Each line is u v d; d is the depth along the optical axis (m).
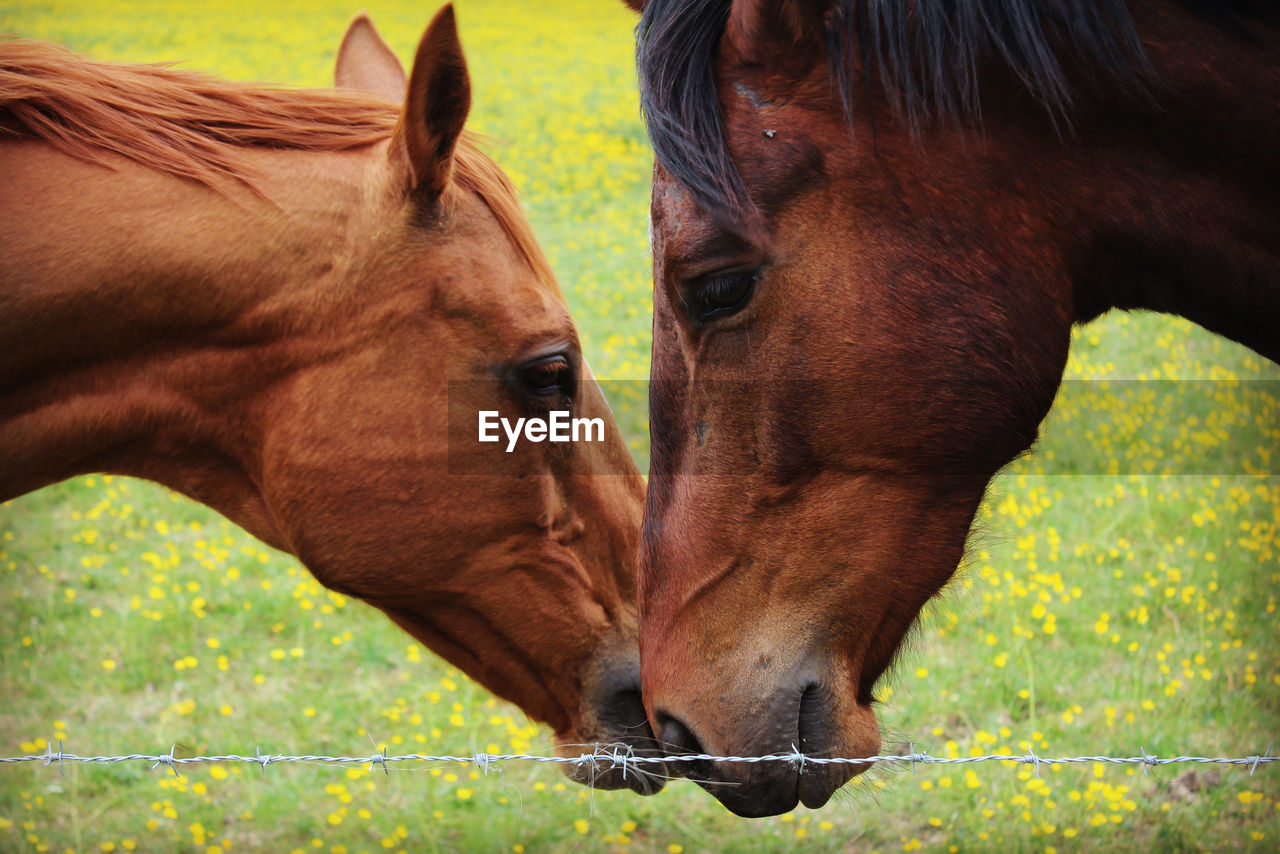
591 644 2.91
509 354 2.61
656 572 2.31
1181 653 4.95
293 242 2.50
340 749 4.50
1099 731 4.45
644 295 10.15
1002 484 5.90
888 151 2.02
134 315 2.46
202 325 2.51
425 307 2.55
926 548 2.18
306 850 3.96
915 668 4.88
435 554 2.69
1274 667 4.84
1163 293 2.21
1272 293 2.11
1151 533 6.02
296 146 2.61
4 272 2.36
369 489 2.60
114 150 2.47
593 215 13.02
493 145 2.87
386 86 3.35
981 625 5.20
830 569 2.17
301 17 28.52
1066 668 4.86
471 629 2.87
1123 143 2.07
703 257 2.05
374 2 31.83
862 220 2.04
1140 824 3.96
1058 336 2.11
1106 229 2.10
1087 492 6.56
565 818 4.09
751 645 2.20
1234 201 2.07
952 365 2.06
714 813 4.18
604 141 16.88
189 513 6.73
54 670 5.04
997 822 3.96
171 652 5.23
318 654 5.21
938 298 2.05
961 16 1.95
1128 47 1.97
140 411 2.53
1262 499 6.35
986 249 2.05
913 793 4.13
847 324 2.05
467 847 3.93
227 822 4.14
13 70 2.49
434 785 4.29
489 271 2.60
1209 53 1.99
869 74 1.99
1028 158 2.05
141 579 5.91
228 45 23.86
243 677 5.06
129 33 25.33
